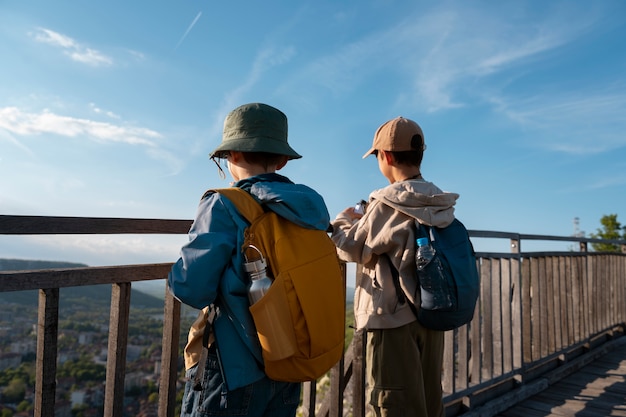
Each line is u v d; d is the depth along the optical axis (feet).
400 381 5.22
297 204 3.55
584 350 14.60
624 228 37.37
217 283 3.29
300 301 3.34
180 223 4.79
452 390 8.60
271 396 3.54
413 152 5.65
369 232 5.41
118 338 4.24
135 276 4.39
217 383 3.37
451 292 5.01
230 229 3.40
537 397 10.78
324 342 3.43
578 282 14.49
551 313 12.67
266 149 3.80
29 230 3.50
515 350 10.84
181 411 3.66
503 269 10.68
